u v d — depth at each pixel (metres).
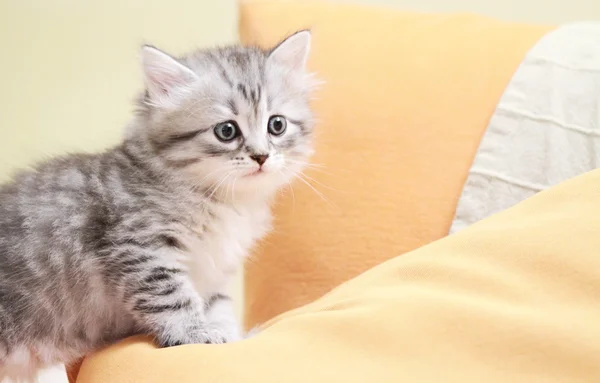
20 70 0.70
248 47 0.58
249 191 0.54
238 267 0.57
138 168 0.53
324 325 0.44
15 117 0.71
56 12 0.70
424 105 0.55
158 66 0.54
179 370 0.44
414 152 0.54
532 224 0.45
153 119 0.54
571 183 0.46
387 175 0.54
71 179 0.53
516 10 0.69
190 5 0.71
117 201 0.52
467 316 0.42
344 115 0.56
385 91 0.55
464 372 0.41
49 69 0.71
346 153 0.55
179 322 0.51
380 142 0.55
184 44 0.71
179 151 0.53
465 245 0.46
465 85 0.54
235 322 0.55
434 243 0.47
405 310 0.43
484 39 0.56
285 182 0.55
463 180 0.53
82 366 0.49
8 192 0.54
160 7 0.71
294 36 0.56
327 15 0.58
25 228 0.52
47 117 0.71
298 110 0.56
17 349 0.52
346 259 0.55
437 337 0.42
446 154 0.54
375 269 0.48
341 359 0.42
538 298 0.43
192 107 0.54
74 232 0.52
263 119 0.54
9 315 0.51
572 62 0.54
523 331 0.41
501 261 0.44
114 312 0.53
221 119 0.53
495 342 0.42
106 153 0.55
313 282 0.55
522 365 0.41
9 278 0.51
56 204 0.52
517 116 0.53
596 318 0.41
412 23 0.57
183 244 0.52
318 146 0.56
